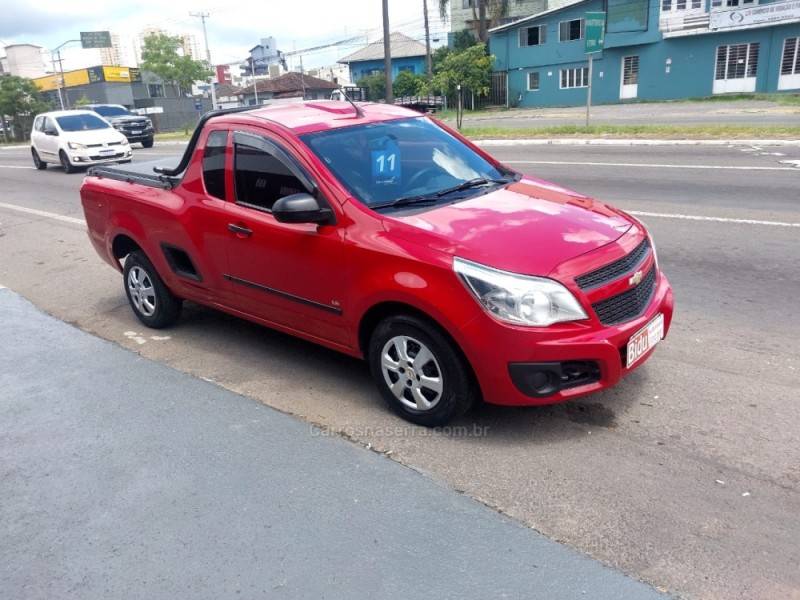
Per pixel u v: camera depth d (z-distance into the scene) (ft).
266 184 14.79
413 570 9.30
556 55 134.92
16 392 15.85
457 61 138.41
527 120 94.63
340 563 9.54
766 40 115.03
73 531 10.71
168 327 19.47
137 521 10.82
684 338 16.53
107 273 26.12
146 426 13.82
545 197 14.38
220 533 10.37
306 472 11.80
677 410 13.10
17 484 12.12
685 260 22.75
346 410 13.89
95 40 197.98
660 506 10.29
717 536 9.58
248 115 15.79
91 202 20.01
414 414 12.96
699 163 41.27
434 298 11.59
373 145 14.83
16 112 174.19
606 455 11.71
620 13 124.67
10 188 55.72
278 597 9.00
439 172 15.07
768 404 13.14
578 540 9.68
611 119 83.25
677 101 119.03
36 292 24.13
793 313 17.71
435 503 10.71
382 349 13.07
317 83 198.39
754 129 53.83
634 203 31.50
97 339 18.99
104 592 9.36
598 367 11.64
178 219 16.78
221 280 16.28
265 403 14.46
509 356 11.26
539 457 11.77
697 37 119.96
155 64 169.48
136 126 91.71
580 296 11.38
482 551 9.58
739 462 11.30
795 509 10.06
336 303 13.52
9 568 10.01
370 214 12.97
